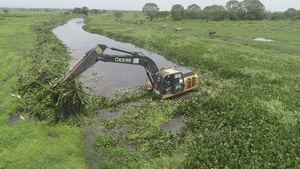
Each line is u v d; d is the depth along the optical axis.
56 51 49.94
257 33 82.50
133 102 29.42
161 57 53.19
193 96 30.80
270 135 21.45
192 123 24.33
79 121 24.53
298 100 28.73
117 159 19.58
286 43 65.19
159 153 20.38
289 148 19.92
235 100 27.94
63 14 171.62
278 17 130.50
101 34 86.06
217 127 23.66
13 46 53.59
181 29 90.81
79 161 18.94
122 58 27.77
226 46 57.53
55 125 23.59
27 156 19.11
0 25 85.38
